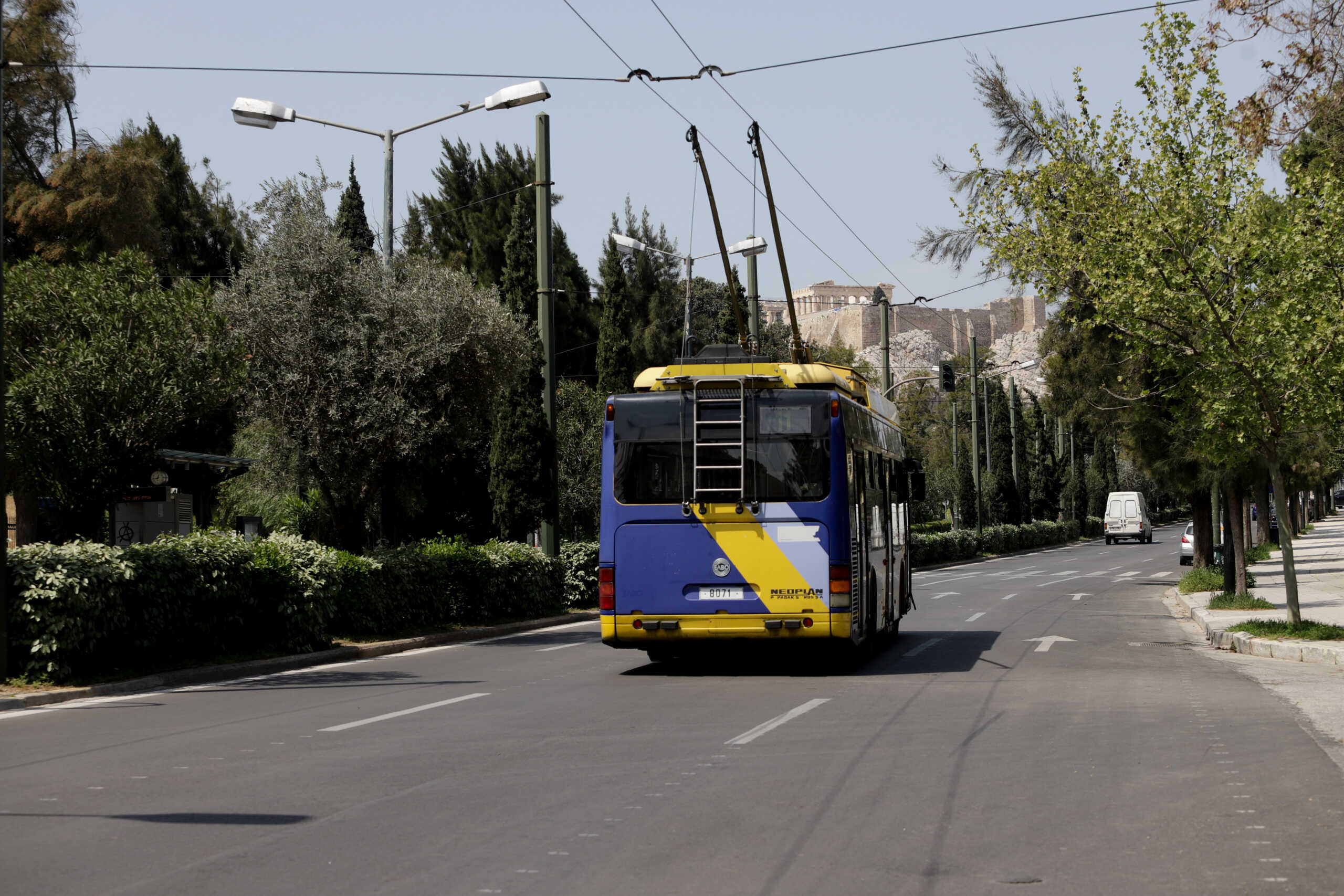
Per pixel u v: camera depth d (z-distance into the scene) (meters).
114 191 44.12
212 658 21.45
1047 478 116.25
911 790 10.80
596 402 49.03
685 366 21.05
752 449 20.22
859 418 22.02
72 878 7.96
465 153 72.88
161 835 9.15
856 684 18.97
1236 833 9.23
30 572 18.28
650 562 20.27
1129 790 10.77
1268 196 23.89
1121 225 23.89
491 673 21.11
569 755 12.59
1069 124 25.95
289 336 25.81
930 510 107.12
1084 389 43.25
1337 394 23.58
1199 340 23.91
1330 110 20.02
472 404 28.64
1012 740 13.50
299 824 9.51
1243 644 24.55
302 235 26.56
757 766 11.94
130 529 37.03
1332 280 22.73
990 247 26.20
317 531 39.59
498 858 8.50
